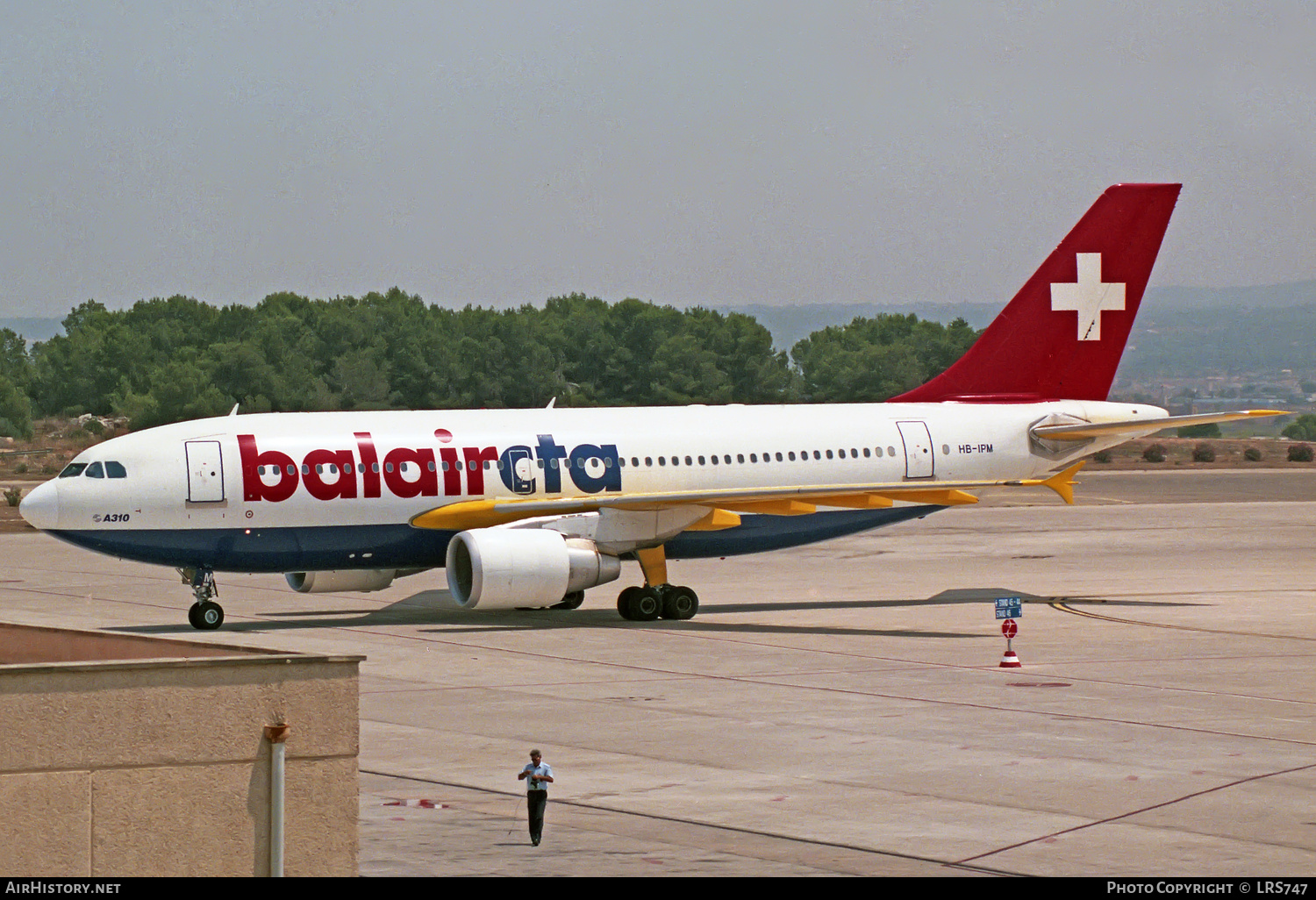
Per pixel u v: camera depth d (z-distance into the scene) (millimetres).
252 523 141125
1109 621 149375
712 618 152125
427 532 147125
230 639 133375
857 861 65375
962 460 166375
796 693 106562
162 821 53469
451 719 96625
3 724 51125
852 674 115438
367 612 156375
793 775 81312
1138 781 79750
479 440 149875
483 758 85438
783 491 149375
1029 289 173250
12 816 51281
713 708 100625
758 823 71562
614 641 133250
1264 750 87312
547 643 131750
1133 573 199250
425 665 118812
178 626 143375
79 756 52219
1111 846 67500
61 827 52031
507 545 141625
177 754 53625
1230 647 130375
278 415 149125
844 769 82562
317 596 172125
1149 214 175500
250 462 141125
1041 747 88062
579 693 106312
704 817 72625
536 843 67625
